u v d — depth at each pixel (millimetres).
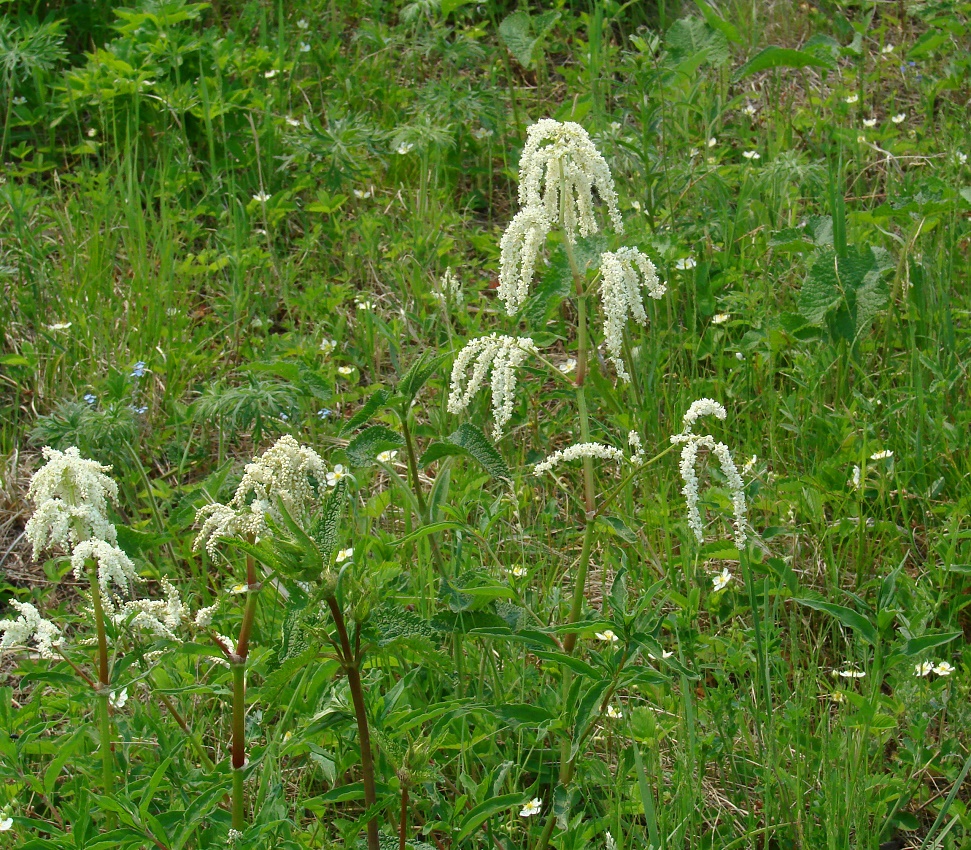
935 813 3008
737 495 2633
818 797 2830
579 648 3268
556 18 6949
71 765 2920
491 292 5602
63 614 3793
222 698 3215
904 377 4656
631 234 5062
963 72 6879
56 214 5668
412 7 7000
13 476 4473
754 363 4727
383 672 3209
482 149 6617
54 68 6758
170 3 6883
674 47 6516
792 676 3408
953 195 5199
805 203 5906
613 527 2764
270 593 3334
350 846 2406
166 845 2402
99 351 5004
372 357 5039
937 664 3227
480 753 3020
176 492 4312
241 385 4750
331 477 3967
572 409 4695
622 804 2799
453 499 3822
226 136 6371
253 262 5488
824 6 8070
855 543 3898
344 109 6855
